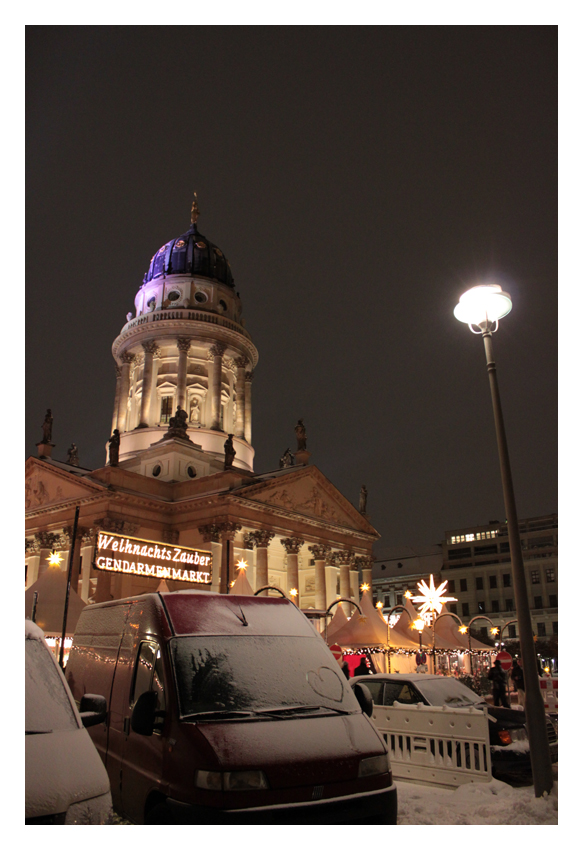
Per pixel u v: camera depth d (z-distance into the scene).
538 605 110.94
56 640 30.53
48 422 68.50
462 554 121.62
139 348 80.50
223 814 7.85
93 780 7.49
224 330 79.94
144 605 11.16
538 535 114.19
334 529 69.56
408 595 42.09
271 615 11.20
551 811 11.47
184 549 30.30
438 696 16.30
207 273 85.31
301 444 70.62
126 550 27.81
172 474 66.25
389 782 9.19
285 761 8.40
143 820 9.09
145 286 83.94
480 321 16.64
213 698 9.23
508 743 14.48
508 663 28.92
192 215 91.81
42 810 7.04
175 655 9.66
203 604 10.84
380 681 17.39
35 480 65.25
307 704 9.66
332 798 8.48
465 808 11.90
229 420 81.50
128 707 10.42
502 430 15.67
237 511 58.47
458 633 43.94
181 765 8.41
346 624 37.34
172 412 77.62
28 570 61.69
